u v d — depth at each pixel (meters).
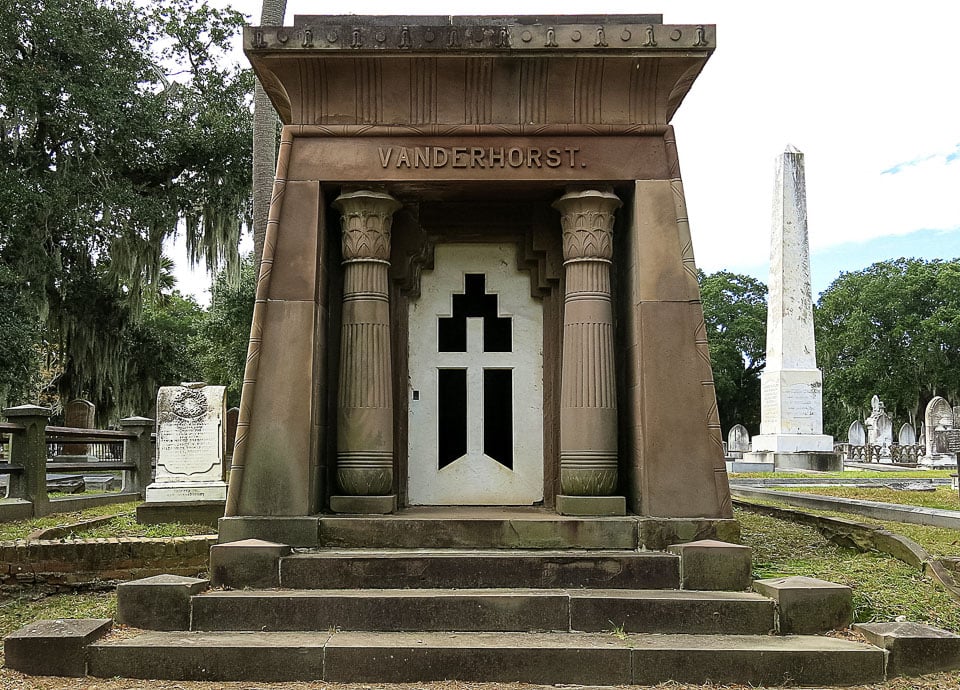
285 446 6.79
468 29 6.98
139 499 13.89
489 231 8.20
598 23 7.45
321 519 6.61
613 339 7.30
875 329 57.94
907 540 7.36
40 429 11.23
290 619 5.59
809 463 26.36
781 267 27.52
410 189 7.42
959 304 56.94
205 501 10.06
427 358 8.18
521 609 5.59
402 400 8.02
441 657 5.11
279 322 6.95
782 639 5.39
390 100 7.27
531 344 8.19
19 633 5.21
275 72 7.21
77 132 24.78
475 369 8.16
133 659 5.12
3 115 24.38
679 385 6.88
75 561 7.55
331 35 7.00
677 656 5.07
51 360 34.41
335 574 6.03
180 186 27.16
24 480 11.00
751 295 64.94
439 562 6.07
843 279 63.91
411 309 8.23
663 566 6.09
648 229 7.10
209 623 5.59
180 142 26.69
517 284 8.25
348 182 7.21
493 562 6.09
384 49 7.00
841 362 60.84
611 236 7.29
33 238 24.50
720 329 63.72
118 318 30.20
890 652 5.09
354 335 7.17
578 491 6.96
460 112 7.27
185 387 10.69
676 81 7.25
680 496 6.73
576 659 5.09
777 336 27.64
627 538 6.60
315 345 6.99
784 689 5.00
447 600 5.61
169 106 27.94
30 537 8.05
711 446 6.80
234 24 29.77
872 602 6.10
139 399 33.28
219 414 10.64
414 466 8.05
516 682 5.09
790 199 27.58
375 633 5.52
